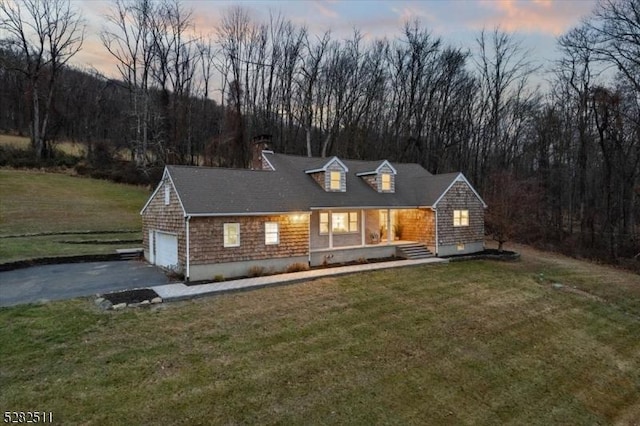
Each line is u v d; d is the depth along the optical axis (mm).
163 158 36812
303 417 7004
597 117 27906
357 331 10641
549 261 22359
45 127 38000
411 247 21062
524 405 8445
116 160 39062
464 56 37625
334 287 14320
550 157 34938
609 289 17312
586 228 29625
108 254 19172
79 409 6660
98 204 29062
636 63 24016
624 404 9172
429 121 38469
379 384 8320
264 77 39125
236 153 35969
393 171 22062
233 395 7383
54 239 21312
